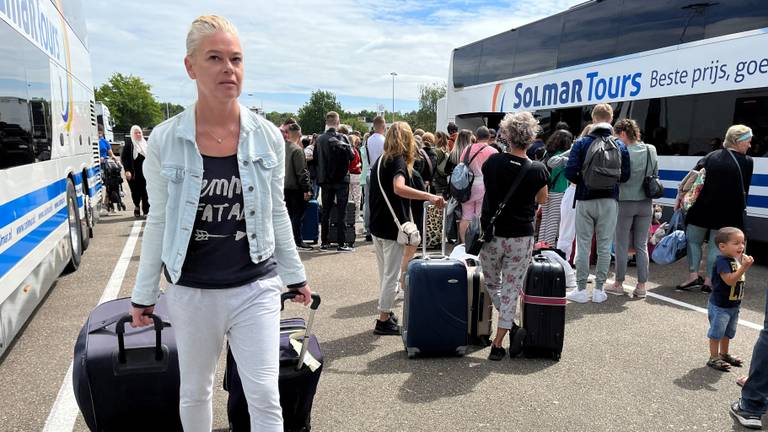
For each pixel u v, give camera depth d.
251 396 2.11
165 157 2.03
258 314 2.14
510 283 4.18
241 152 2.08
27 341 4.68
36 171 5.17
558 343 4.21
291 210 8.71
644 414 3.46
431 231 8.70
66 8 7.65
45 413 3.44
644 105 9.35
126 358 2.69
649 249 7.78
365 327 5.02
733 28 7.93
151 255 2.10
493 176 4.13
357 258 8.09
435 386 3.82
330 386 3.81
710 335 4.12
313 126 104.75
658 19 9.12
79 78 8.56
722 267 3.99
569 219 7.04
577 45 10.86
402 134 4.45
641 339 4.76
